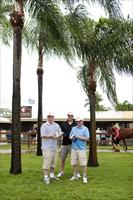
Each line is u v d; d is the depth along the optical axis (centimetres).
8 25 2242
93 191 1052
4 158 1969
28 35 2039
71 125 1311
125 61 1745
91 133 1697
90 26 1702
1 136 4128
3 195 1001
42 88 2277
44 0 1468
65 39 1591
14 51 1448
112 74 1795
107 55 1719
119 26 1712
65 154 1320
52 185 1148
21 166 1517
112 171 1476
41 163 1723
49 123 1209
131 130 2791
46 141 1202
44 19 1484
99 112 4275
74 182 1201
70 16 1587
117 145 2694
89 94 1753
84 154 1217
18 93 1436
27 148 2844
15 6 1457
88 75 1795
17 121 1417
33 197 977
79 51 1712
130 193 1027
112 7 1498
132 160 1914
